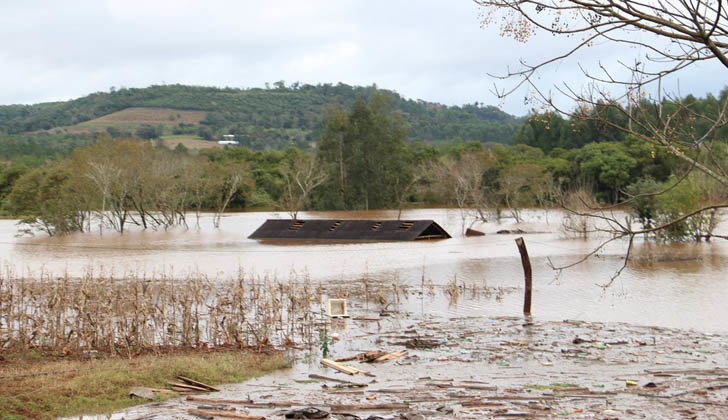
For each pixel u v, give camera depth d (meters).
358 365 17.20
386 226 55.97
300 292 24.48
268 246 51.06
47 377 14.42
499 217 71.19
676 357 17.47
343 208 102.69
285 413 12.52
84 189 67.25
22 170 97.19
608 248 43.84
